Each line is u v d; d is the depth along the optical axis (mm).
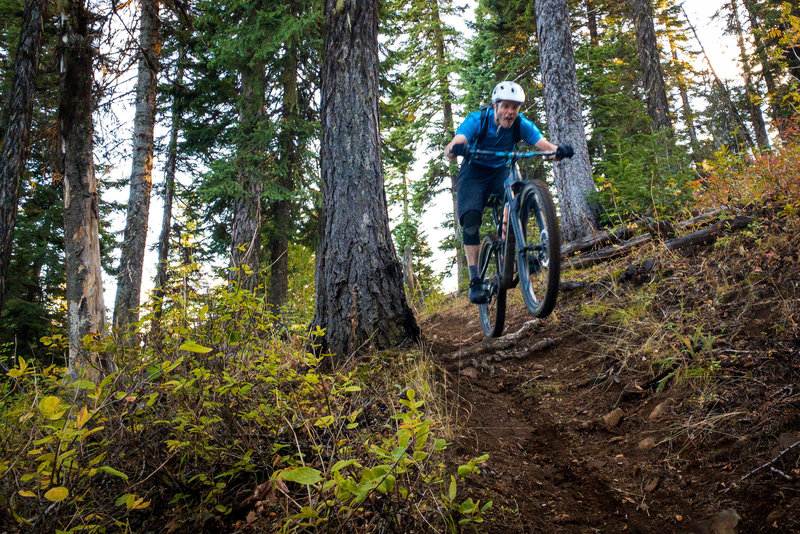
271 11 9594
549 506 2607
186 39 10266
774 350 3045
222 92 12562
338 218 4492
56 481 2049
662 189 6160
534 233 3680
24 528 2018
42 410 1792
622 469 2850
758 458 2477
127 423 2707
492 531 2350
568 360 4328
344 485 1897
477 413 3547
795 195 4168
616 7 15969
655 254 4996
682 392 3199
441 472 2543
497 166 4000
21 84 6090
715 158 5371
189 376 2555
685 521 2338
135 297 9891
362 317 4242
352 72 4676
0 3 9766
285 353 3615
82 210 5453
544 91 8141
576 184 7590
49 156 6188
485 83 14758
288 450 2807
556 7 8094
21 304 12406
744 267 3963
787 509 2129
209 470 2744
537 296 4848
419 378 3520
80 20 5551
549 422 3537
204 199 10492
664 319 3990
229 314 2861
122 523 2408
